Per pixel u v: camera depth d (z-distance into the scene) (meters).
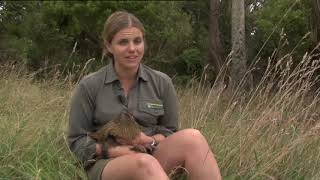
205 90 5.97
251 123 4.35
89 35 17.20
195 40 17.84
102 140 3.29
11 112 5.25
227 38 14.18
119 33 3.31
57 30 16.56
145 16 16.69
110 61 3.49
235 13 9.99
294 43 9.88
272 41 9.70
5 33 16.33
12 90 6.36
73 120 3.38
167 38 17.05
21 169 3.76
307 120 4.55
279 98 4.52
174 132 3.56
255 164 3.96
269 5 11.20
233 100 5.25
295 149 4.25
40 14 16.61
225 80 9.68
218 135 4.33
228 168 3.95
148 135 3.46
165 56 17.09
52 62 15.52
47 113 5.06
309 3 10.27
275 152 4.09
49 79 8.34
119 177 3.08
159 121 3.58
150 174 2.96
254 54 11.64
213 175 3.20
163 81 3.54
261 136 4.25
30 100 5.85
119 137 3.29
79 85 3.42
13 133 4.22
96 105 3.39
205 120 4.53
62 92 6.54
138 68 3.46
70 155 4.02
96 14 16.20
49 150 4.10
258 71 8.96
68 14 16.30
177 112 3.58
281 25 10.09
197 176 3.21
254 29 11.95
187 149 3.26
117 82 3.41
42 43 16.27
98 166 3.21
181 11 17.98
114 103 3.39
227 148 4.09
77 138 3.36
